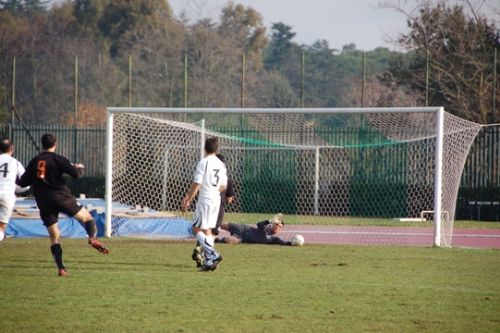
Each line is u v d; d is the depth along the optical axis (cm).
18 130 12850
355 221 10212
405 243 7544
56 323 3428
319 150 11225
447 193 7369
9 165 5388
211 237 5122
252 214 11238
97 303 3897
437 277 4962
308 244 7175
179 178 10238
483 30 14600
